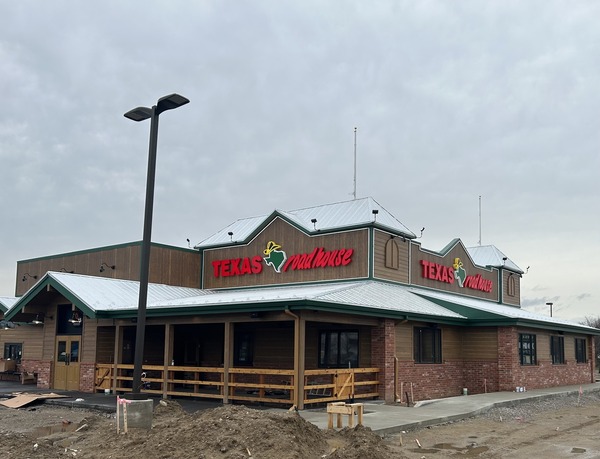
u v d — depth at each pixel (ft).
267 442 35.22
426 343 79.46
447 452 42.68
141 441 38.29
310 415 55.52
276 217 95.40
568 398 80.89
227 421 37.88
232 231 105.09
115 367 73.41
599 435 51.16
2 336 94.84
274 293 76.59
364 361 71.67
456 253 108.17
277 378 76.23
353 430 41.83
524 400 72.28
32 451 38.32
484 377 84.69
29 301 80.84
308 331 76.84
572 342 107.55
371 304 69.00
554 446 45.62
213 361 86.38
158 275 94.38
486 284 118.52
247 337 84.07
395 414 56.80
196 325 85.97
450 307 86.43
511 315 85.25
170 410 52.03
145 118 49.39
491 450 43.68
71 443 42.24
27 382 87.10
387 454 37.96
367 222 85.92
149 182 47.19
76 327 80.18
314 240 90.89
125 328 80.94
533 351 91.66
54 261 103.45
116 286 82.69
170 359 70.33
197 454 34.63
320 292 69.97
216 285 99.86
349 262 86.79
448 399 70.44
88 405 62.34
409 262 93.20
